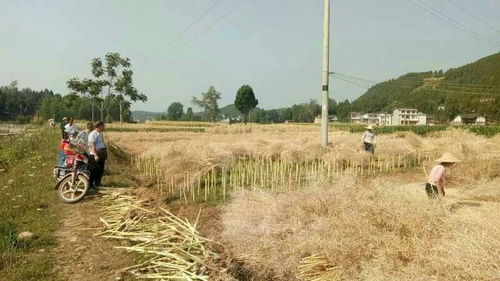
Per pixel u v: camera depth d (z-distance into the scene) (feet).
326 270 20.03
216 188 39.88
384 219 20.90
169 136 112.06
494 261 15.62
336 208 23.39
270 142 66.95
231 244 23.62
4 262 20.53
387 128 151.12
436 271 16.56
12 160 58.95
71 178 34.53
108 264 21.25
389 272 17.53
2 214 28.68
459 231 18.63
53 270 20.21
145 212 30.01
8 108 431.43
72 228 27.14
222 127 160.86
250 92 378.32
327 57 64.44
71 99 144.77
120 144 82.58
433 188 28.04
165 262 20.89
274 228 22.99
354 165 54.95
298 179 41.29
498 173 45.75
